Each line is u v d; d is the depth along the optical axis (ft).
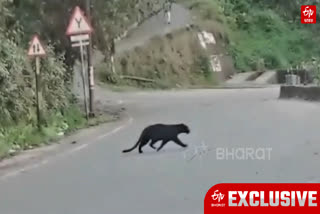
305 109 64.49
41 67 54.44
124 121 60.95
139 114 69.21
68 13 64.23
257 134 44.50
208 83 176.86
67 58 67.46
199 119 58.34
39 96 48.29
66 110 58.13
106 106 84.99
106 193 25.71
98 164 33.73
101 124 58.85
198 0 208.95
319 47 215.72
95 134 50.11
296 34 219.61
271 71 181.47
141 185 27.09
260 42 209.87
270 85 158.30
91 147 41.78
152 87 160.86
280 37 215.31
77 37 58.49
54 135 48.01
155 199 24.13
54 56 60.39
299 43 215.10
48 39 62.64
